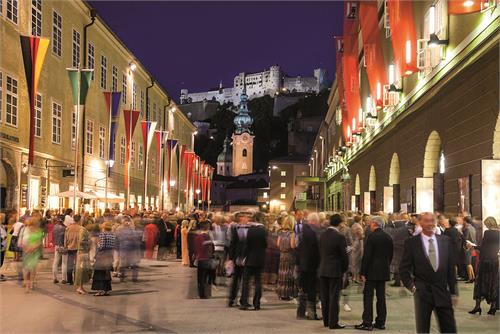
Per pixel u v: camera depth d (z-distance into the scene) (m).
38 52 23.31
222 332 9.73
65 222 20.86
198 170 63.78
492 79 14.71
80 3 33.94
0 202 24.03
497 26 13.78
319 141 83.25
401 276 7.50
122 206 44.44
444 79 18.72
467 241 15.40
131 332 9.66
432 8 19.88
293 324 10.52
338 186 58.00
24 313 11.45
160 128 60.34
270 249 15.14
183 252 21.98
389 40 27.33
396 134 28.05
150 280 17.09
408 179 25.30
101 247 13.84
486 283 11.18
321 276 10.34
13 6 25.45
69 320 10.71
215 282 15.84
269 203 105.69
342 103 44.41
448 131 19.00
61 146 31.72
